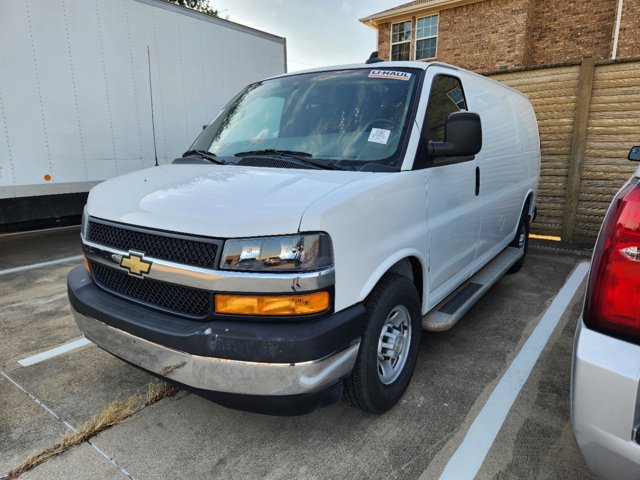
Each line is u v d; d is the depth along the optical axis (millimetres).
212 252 1914
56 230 8172
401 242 2434
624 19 11148
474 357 3264
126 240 2221
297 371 1847
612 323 1467
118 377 2979
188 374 1964
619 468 1452
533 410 2629
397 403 2689
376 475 2123
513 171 4438
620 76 6078
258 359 1841
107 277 2416
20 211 5918
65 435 2404
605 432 1432
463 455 2258
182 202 2139
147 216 2133
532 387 2871
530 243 6867
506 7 12609
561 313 4070
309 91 3129
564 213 6809
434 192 2793
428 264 2777
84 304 2348
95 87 6285
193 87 7617
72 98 6047
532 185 5238
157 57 7023
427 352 3340
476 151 2635
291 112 3068
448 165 2965
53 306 4250
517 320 3928
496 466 2184
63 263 5801
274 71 9266
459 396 2771
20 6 5426
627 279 1439
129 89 6699
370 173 2408
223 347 1863
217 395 1957
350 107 2881
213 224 1924
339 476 2117
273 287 1862
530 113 5391
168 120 7305
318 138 2809
